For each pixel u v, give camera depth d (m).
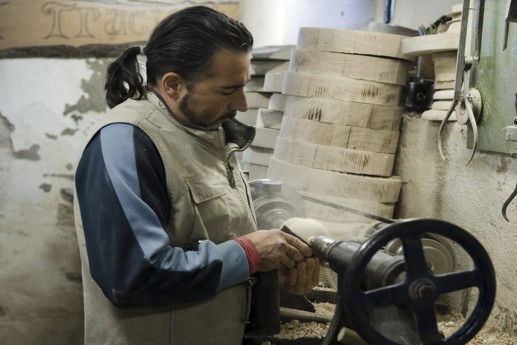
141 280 1.31
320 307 1.98
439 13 3.09
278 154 2.55
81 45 2.34
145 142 1.38
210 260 1.37
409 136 2.50
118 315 1.44
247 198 1.62
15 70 2.34
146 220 1.32
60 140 2.40
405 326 1.13
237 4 2.48
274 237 1.48
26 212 2.43
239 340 1.56
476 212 2.00
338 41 2.36
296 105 2.47
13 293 2.48
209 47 1.35
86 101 2.38
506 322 1.81
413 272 1.06
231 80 1.39
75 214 1.48
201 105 1.41
